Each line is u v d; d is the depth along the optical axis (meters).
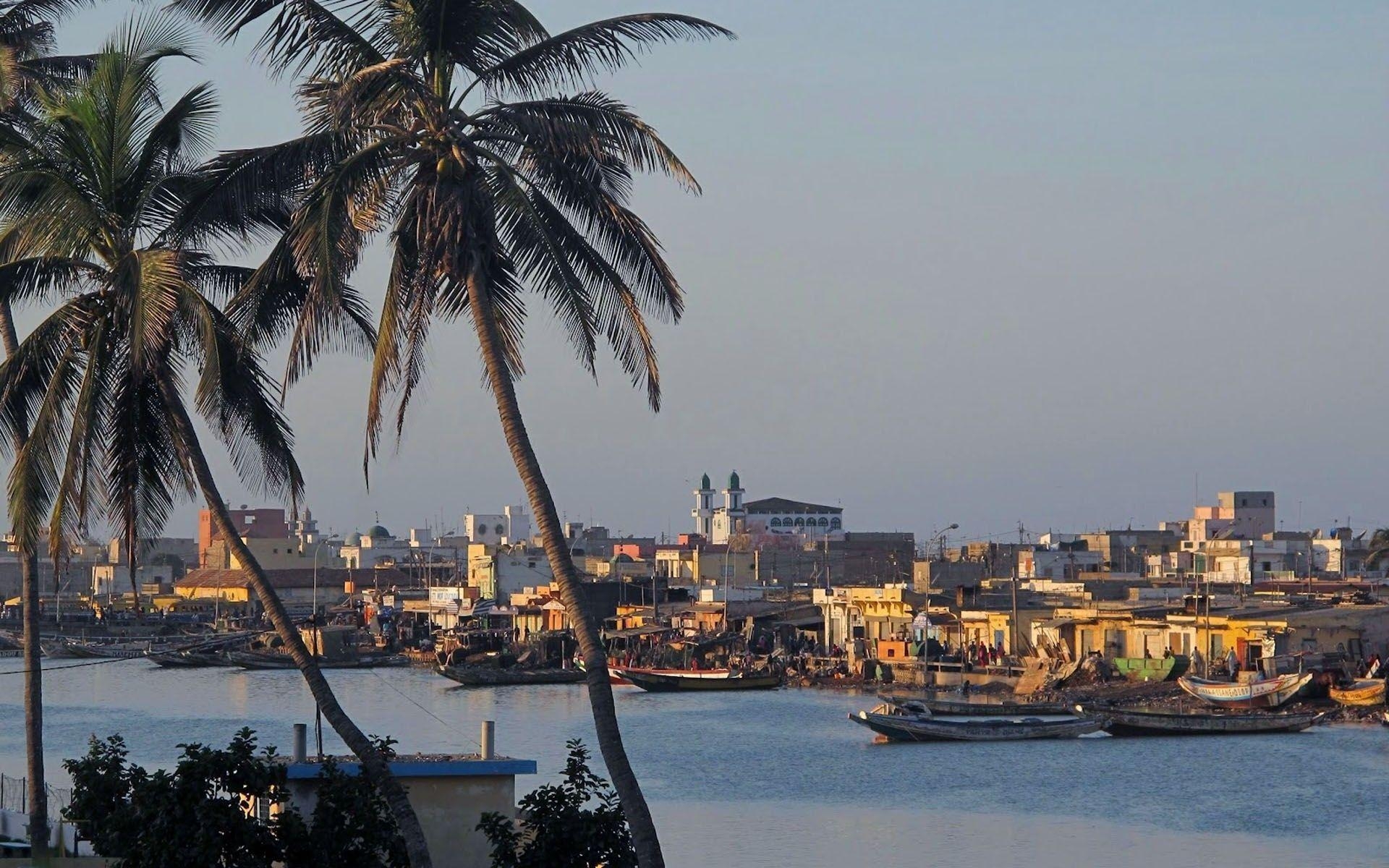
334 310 39.94
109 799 43.91
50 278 45.09
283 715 155.88
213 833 40.19
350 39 42.03
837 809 93.38
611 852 42.50
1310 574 199.50
